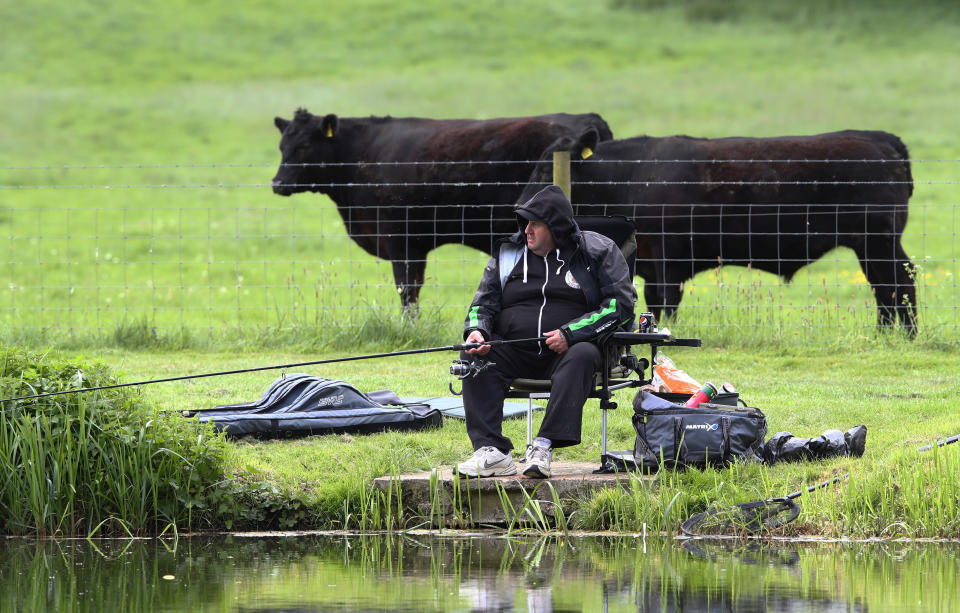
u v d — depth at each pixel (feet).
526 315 69.51
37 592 53.26
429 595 52.44
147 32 527.81
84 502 68.85
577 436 67.72
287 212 276.62
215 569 58.34
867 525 65.46
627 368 73.36
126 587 54.24
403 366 114.93
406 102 413.39
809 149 132.77
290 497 70.08
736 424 70.69
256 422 78.43
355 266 222.69
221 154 347.97
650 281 140.46
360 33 532.73
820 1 563.89
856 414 84.79
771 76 433.07
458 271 220.23
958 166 302.45
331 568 58.44
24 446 68.13
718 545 63.62
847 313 133.18
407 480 70.28
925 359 113.50
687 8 560.61
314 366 114.42
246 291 196.54
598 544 63.87
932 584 54.19
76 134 374.63
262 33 531.91
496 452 68.90
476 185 145.28
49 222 269.23
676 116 374.43
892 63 442.09
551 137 144.15
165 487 69.26
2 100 411.75
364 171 151.64
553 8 575.79
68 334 130.93
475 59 485.56
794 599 51.37
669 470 70.28
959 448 69.26
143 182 317.42
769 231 133.90
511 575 56.54
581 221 74.74
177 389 98.12
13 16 538.06
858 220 131.75
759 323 127.34
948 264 209.36
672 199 134.21
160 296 190.90
